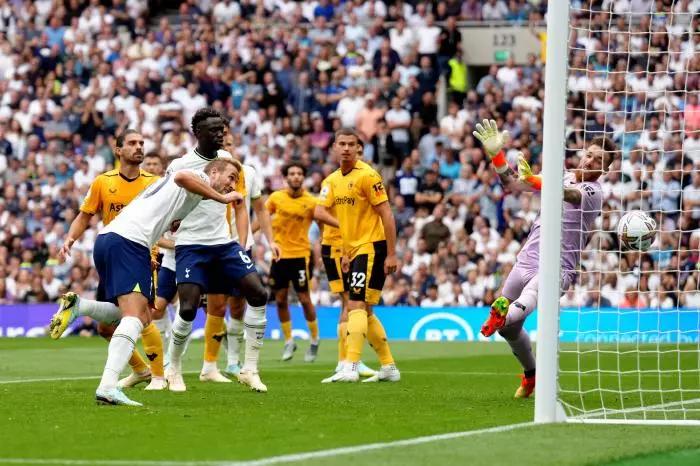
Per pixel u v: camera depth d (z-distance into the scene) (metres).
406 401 24.25
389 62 66.69
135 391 25.94
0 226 64.56
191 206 23.41
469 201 59.72
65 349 46.31
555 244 20.17
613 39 61.03
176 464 15.08
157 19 77.06
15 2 74.75
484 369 36.50
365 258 30.14
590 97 60.22
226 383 28.98
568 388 28.77
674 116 57.44
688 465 15.46
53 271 61.94
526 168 23.59
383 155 64.75
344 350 34.06
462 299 57.03
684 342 51.62
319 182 62.38
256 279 26.47
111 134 68.50
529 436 18.05
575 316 51.91
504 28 68.94
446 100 67.00
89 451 16.23
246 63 69.25
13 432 18.23
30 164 67.50
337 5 70.88
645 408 23.25
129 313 22.75
